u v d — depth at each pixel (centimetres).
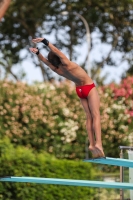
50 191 2998
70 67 1717
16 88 4300
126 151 2284
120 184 2055
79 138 4350
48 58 1733
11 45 6531
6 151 2966
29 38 6612
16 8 6225
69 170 3109
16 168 2911
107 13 6412
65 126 4300
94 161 1777
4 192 2853
